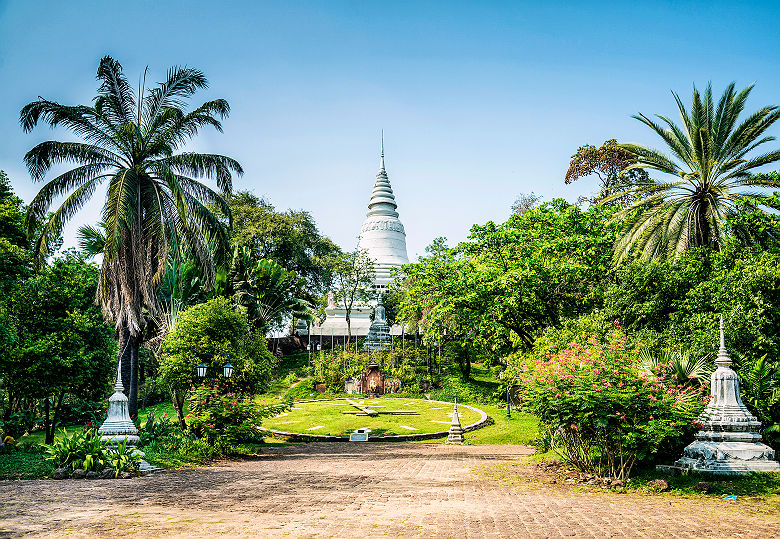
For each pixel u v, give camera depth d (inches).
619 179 1747.0
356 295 2618.1
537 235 1203.2
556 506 386.0
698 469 490.6
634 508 379.9
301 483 499.5
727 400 526.3
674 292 771.4
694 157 901.8
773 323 630.5
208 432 806.5
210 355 923.4
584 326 815.7
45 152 872.9
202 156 948.0
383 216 3117.6
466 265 1182.3
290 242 2442.2
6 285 910.4
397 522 325.4
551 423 543.5
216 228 957.2
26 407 1384.1
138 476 542.0
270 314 1859.0
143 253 888.9
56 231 861.8
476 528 311.4
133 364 920.3
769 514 361.1
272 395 1887.3
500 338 1309.1
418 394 1961.1
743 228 844.0
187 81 952.9
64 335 941.8
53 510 351.9
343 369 2082.9
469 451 922.1
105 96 909.8
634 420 487.5
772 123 866.8
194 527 302.0
